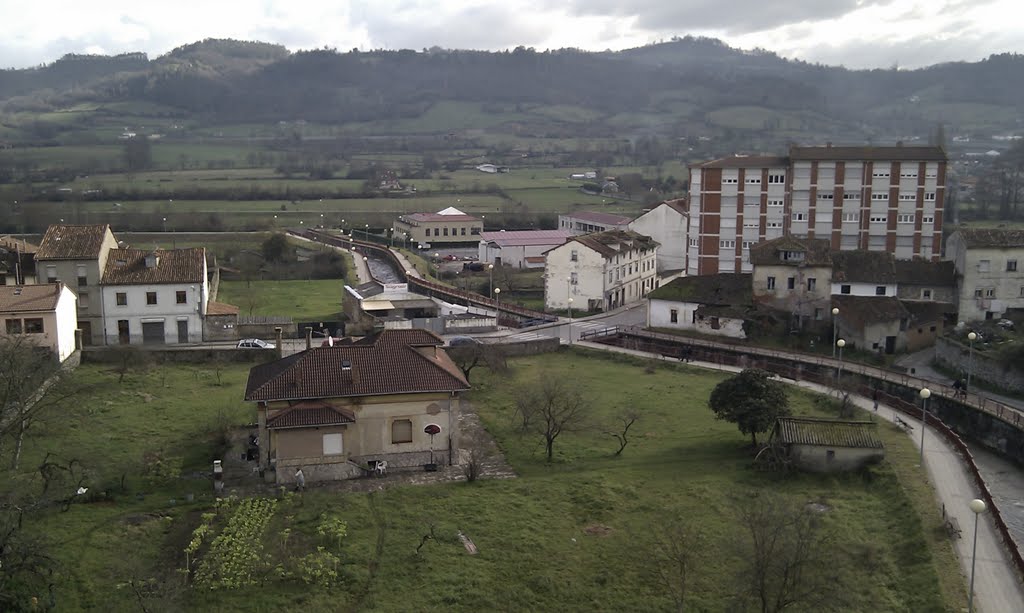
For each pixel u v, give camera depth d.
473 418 78.31
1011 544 50.09
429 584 49.06
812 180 129.75
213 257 144.75
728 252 134.75
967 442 78.50
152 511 57.06
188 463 65.75
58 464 61.00
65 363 88.44
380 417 64.62
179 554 51.84
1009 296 105.31
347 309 124.12
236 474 63.88
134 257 102.81
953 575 48.09
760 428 68.00
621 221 189.62
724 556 51.38
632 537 54.28
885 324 102.06
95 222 197.25
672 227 165.25
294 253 168.12
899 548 52.12
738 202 132.75
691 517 56.69
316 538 53.88
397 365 66.50
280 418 61.97
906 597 46.59
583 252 129.62
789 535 45.81
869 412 79.00
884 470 63.00
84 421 73.25
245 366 94.31
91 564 49.81
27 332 86.75
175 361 94.25
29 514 54.78
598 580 49.56
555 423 69.44
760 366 96.06
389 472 64.94
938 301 108.94
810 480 63.16
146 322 100.94
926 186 127.12
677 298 113.56
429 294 138.38
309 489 61.38
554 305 133.38
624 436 70.31
